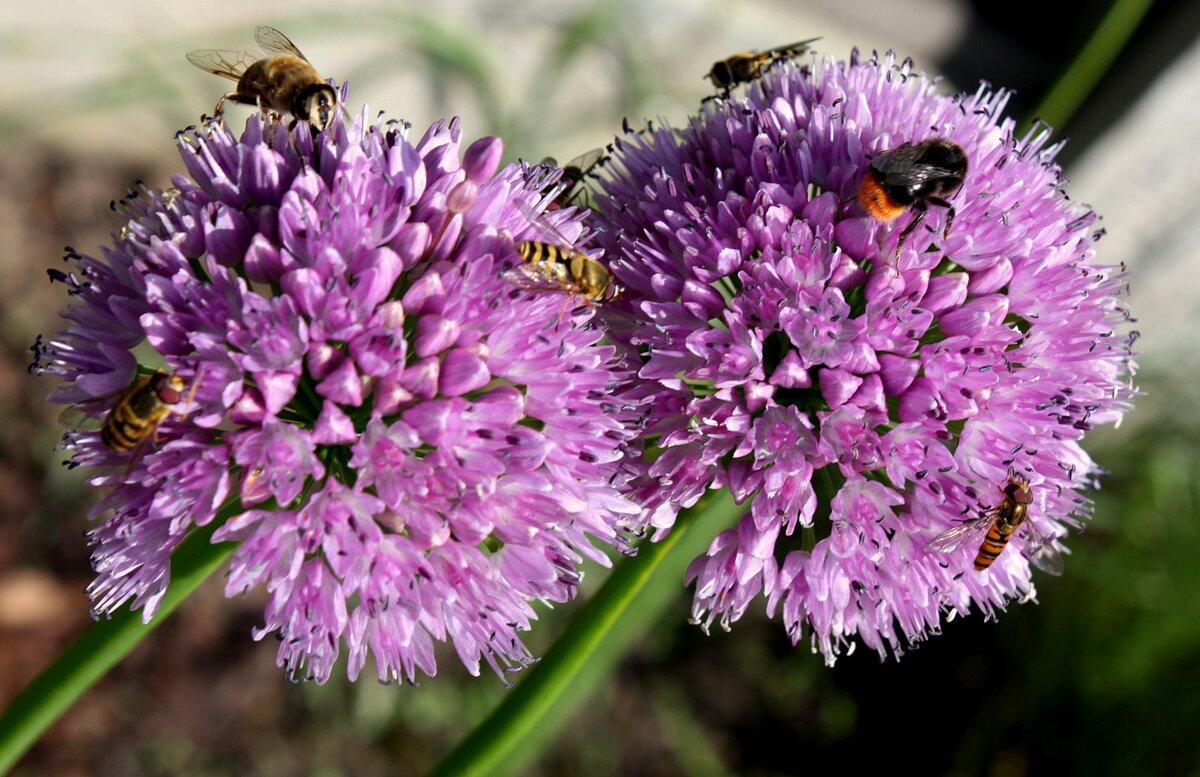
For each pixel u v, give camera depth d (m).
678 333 0.25
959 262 0.25
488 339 0.24
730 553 0.25
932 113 0.26
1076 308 0.25
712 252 0.25
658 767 0.39
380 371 0.23
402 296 0.24
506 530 0.24
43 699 0.24
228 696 0.36
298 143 0.24
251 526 0.23
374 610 0.23
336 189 0.24
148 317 0.23
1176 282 0.46
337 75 0.40
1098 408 0.26
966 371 0.25
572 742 0.38
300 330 0.23
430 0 0.40
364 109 0.24
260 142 0.24
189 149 0.24
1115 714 0.38
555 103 0.41
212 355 0.23
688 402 0.25
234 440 0.23
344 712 0.37
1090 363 0.25
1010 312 0.25
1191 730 0.38
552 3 0.40
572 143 0.41
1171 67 0.41
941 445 0.25
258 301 0.23
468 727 0.37
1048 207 0.26
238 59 0.26
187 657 0.36
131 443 0.23
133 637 0.24
